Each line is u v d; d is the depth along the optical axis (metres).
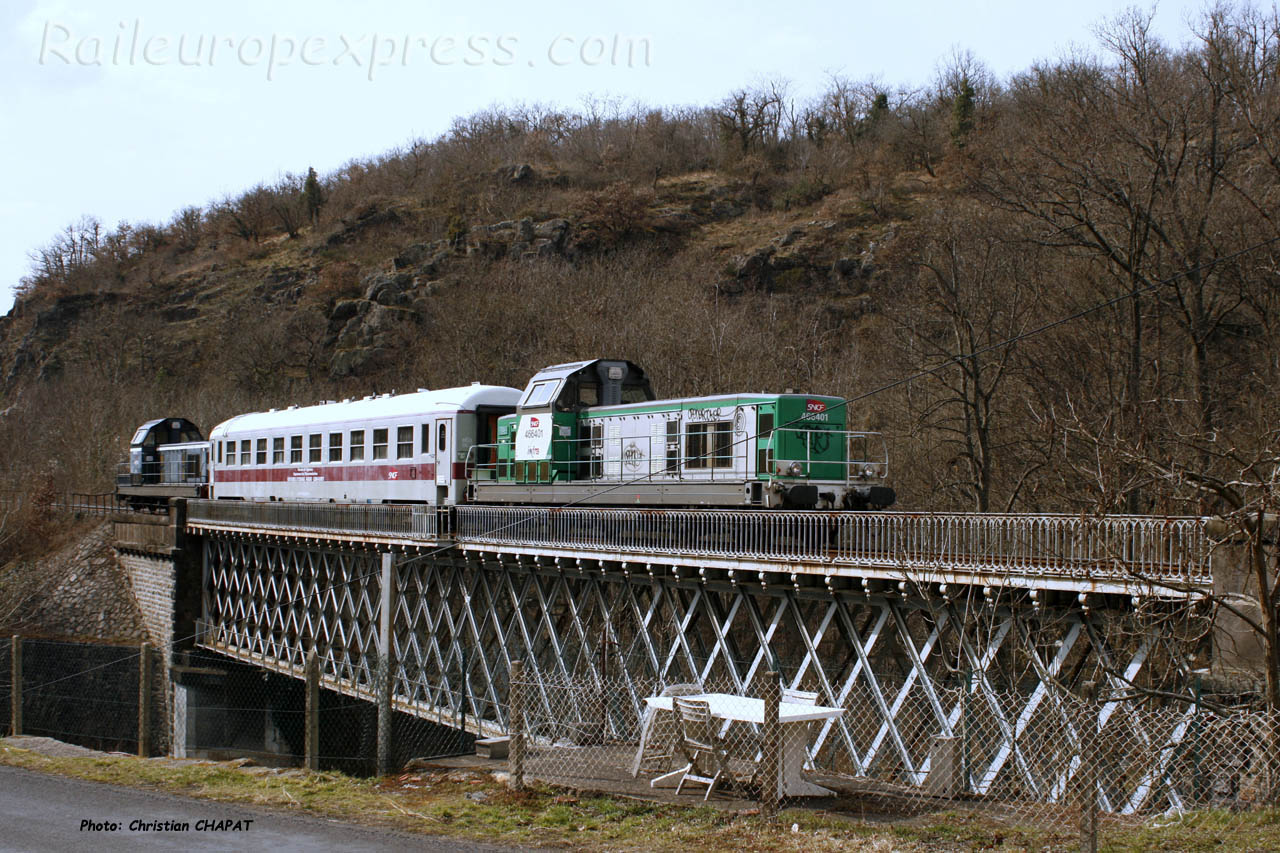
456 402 29.31
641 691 20.58
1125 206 28.30
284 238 112.69
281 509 33.16
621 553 20.44
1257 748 11.85
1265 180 30.19
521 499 26.61
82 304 100.88
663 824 11.60
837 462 22.00
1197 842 10.38
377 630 29.31
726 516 19.00
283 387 77.62
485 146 113.44
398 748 31.41
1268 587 12.00
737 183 95.38
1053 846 10.42
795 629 23.92
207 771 15.36
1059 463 26.78
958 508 35.94
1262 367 28.73
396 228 100.06
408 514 26.92
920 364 36.62
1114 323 31.55
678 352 51.75
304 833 11.48
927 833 11.08
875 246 69.19
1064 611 14.98
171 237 120.94
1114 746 12.07
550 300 62.88
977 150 46.72
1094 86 32.12
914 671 16.14
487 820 11.95
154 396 76.62
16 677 22.84
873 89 102.56
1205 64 34.97
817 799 12.83
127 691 38.03
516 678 13.56
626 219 85.69
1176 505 20.69
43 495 54.56
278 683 36.56
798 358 50.44
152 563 41.91
